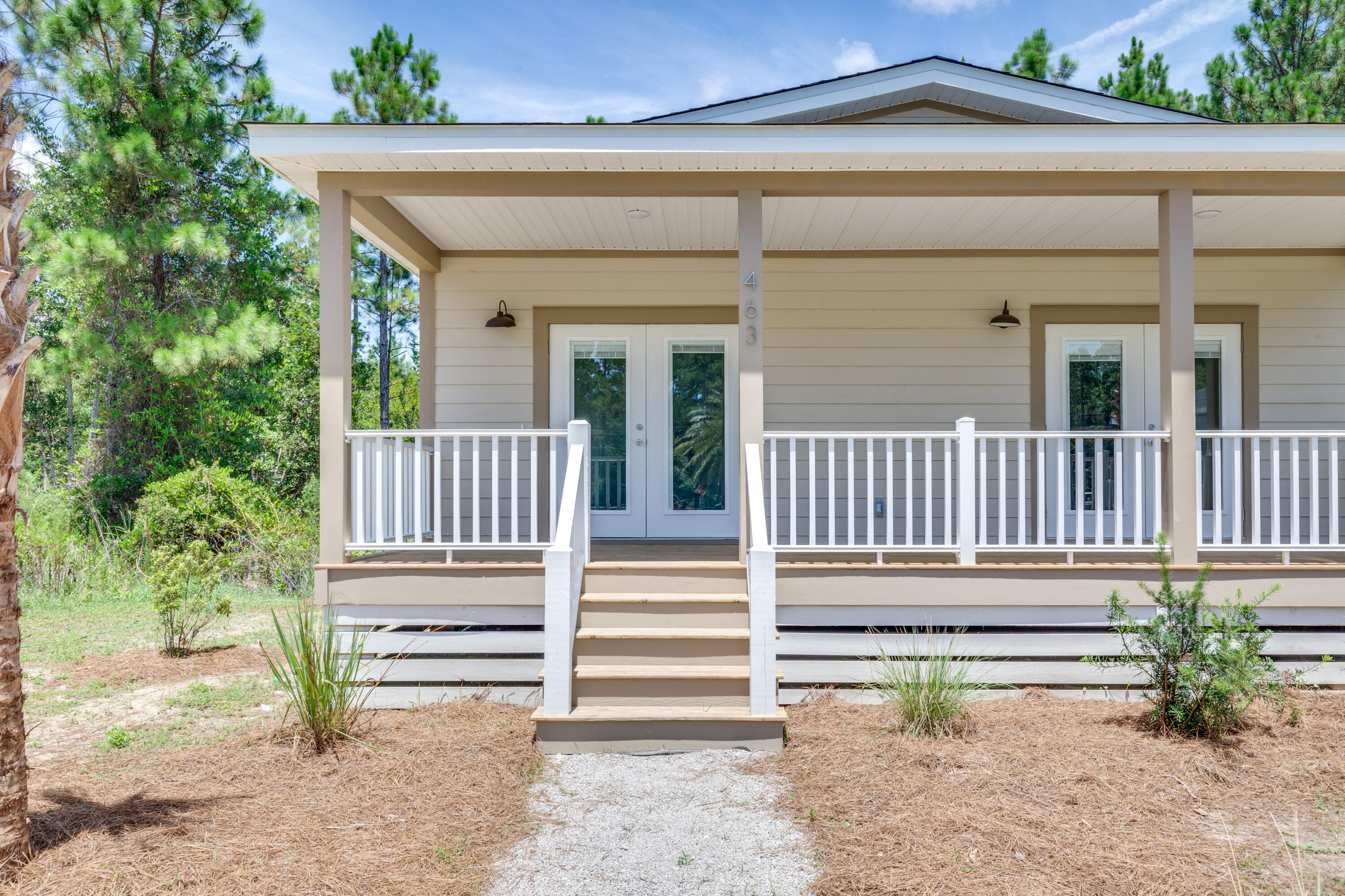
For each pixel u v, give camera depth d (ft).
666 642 15.85
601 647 15.88
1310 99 48.98
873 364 25.91
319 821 11.94
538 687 17.60
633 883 10.36
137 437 44.52
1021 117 22.91
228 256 45.14
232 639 24.77
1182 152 16.71
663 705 15.17
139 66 42.98
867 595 17.58
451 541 25.90
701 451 26.27
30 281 10.28
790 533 21.62
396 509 18.67
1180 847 10.98
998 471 25.88
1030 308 25.89
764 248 25.52
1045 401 25.86
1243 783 13.05
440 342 25.98
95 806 12.34
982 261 25.89
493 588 17.48
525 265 25.99
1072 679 17.63
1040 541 17.97
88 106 41.98
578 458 16.37
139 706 18.15
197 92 43.75
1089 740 14.84
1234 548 17.85
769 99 21.97
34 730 16.43
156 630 26.02
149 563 35.53
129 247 39.81
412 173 17.90
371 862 10.77
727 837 11.55
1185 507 17.71
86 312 43.65
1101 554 20.86
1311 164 17.35
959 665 17.48
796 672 17.51
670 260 25.98
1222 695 14.85
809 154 16.88
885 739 14.92
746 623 16.57
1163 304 18.17
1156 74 56.65
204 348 38.96
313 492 50.98
